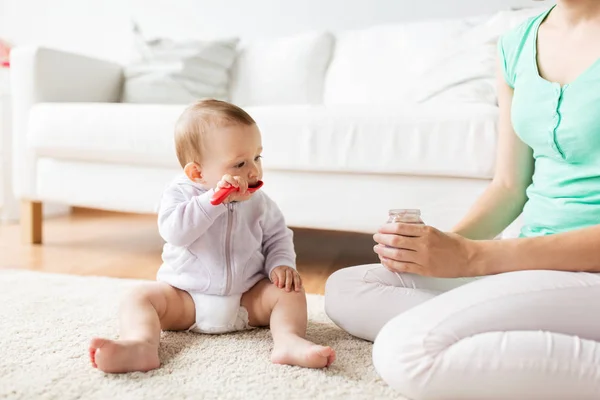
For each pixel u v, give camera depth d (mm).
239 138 1065
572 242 846
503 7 2445
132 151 1930
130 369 906
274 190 1776
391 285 1066
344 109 1678
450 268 889
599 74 907
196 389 841
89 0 3131
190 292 1122
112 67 2568
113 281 1562
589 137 905
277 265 1133
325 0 2729
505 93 1161
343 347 1046
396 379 790
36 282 1533
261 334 1131
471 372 742
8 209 2740
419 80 2133
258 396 819
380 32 2451
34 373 897
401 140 1604
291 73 2543
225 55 2633
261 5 2838
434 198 1607
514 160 1141
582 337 783
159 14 3014
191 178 1113
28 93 2164
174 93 2523
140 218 2971
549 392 725
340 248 2244
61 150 2055
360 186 1680
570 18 1004
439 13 2553
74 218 2928
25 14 3256
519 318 775
